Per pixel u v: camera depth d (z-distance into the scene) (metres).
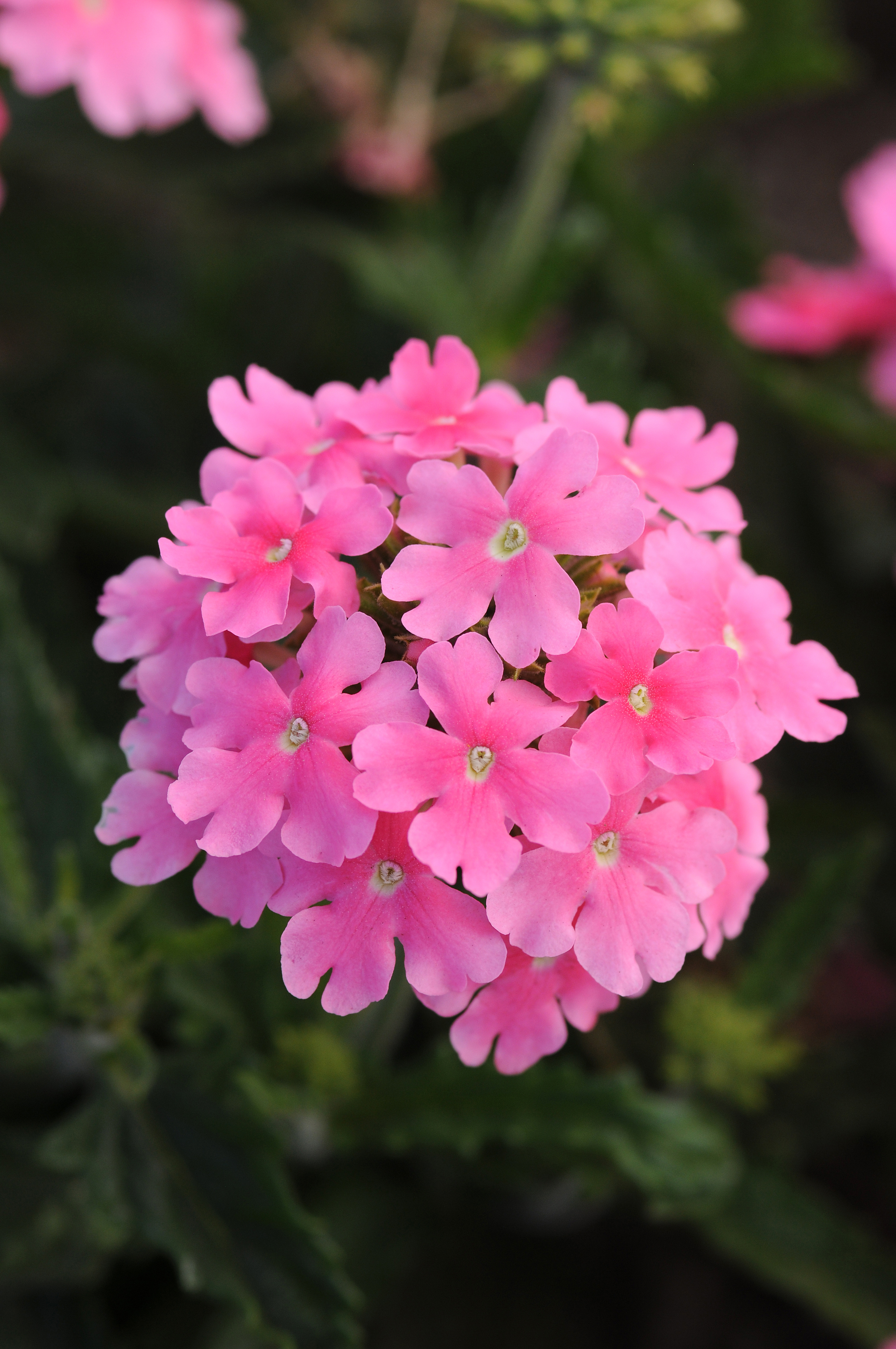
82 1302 0.33
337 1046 0.29
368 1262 0.35
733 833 0.23
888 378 0.42
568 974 0.23
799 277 0.45
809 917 0.32
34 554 0.40
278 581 0.23
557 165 0.37
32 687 0.30
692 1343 0.40
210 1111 0.28
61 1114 0.31
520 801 0.22
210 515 0.23
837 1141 0.40
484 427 0.24
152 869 0.23
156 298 0.53
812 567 0.47
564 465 0.23
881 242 0.43
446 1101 0.29
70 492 0.41
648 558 0.23
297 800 0.22
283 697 0.23
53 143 0.44
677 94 0.47
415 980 0.22
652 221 0.42
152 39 0.37
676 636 0.23
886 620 0.46
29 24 0.36
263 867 0.23
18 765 0.30
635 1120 0.29
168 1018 0.32
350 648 0.23
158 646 0.24
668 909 0.23
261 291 0.49
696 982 0.37
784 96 0.47
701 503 0.24
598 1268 0.40
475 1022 0.23
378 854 0.23
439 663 0.22
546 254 0.37
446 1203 0.37
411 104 0.44
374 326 0.48
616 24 0.32
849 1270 0.32
